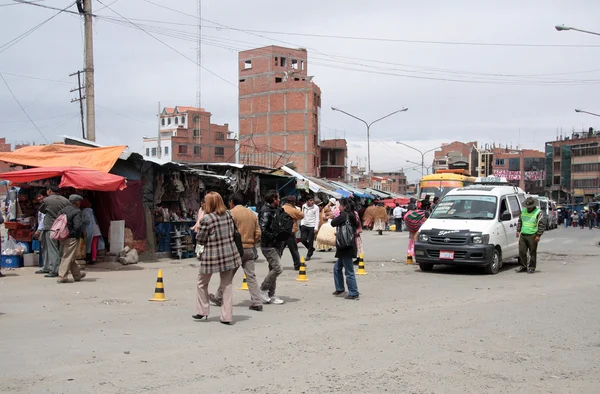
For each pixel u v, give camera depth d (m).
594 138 92.12
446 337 7.85
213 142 83.62
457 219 16.39
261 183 30.03
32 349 7.00
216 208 8.70
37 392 5.41
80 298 10.82
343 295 11.68
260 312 9.76
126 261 16.39
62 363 6.40
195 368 6.26
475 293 12.08
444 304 10.66
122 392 5.43
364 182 111.44
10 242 15.24
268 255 10.52
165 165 18.72
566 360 6.76
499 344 7.48
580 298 11.38
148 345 7.27
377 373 6.12
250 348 7.17
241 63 75.88
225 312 8.68
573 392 5.61
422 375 6.07
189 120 82.25
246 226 9.82
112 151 16.62
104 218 16.81
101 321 8.77
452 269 16.70
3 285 12.27
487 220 16.12
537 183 110.00
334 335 7.93
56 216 13.42
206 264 8.66
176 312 9.61
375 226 36.28
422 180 37.22
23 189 16.27
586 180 93.69
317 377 5.96
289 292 12.14
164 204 20.38
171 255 18.92
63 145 16.84
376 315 9.50
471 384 5.80
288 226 10.66
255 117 74.19
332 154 80.31
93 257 15.98
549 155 103.00
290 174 30.19
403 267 17.23
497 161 116.44
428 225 16.22
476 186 18.03
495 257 15.70
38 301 10.43
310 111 71.19
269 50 73.44
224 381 5.80
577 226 61.41
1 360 6.50
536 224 15.80
